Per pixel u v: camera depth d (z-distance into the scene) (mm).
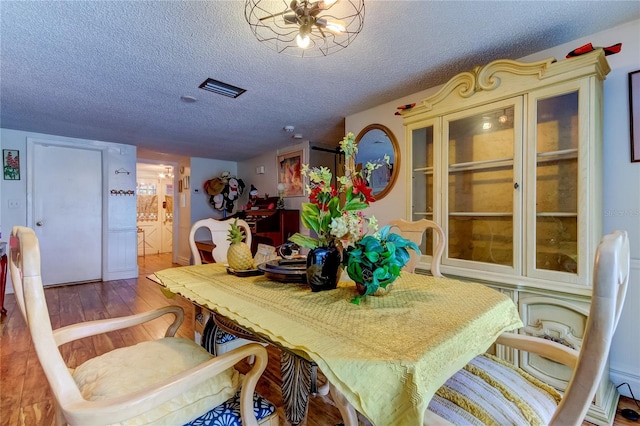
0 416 1539
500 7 1527
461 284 1386
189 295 1257
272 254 1935
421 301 1123
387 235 1187
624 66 1705
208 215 5898
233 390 984
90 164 4516
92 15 1558
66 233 4355
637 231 1672
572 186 1658
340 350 748
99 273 4621
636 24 1665
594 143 1551
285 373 1358
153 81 2363
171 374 965
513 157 1840
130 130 3824
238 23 1637
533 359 1693
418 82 2406
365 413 664
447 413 860
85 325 1099
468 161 2098
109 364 1001
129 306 3406
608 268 562
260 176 5555
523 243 1784
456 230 2158
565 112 1670
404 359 700
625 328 1698
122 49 1894
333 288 1295
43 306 707
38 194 4137
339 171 4500
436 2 1483
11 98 2717
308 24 1407
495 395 918
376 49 1907
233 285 1384
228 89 2525
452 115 2102
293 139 4340
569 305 1589
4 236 3844
